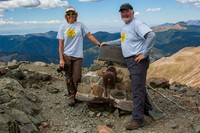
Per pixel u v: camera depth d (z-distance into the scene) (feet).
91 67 12.04
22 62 21.58
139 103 10.28
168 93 14.71
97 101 11.34
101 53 11.74
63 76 18.15
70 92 12.35
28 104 11.30
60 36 11.96
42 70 19.17
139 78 10.20
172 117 11.22
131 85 10.52
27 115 10.54
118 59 11.32
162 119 11.03
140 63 10.15
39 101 12.64
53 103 12.55
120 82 11.24
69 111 11.83
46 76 15.62
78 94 11.77
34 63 21.63
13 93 11.51
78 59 12.07
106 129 10.07
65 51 12.09
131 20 10.21
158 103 12.68
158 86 15.94
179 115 11.42
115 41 11.57
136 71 10.19
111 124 10.65
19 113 10.22
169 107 12.28
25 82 14.79
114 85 11.23
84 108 11.81
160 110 11.64
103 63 11.84
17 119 9.84
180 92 15.38
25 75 15.14
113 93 11.22
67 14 11.67
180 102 12.91
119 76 11.21
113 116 11.28
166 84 16.08
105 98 11.27
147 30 9.69
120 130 10.27
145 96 10.97
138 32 9.89
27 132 9.53
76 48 11.98
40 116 11.21
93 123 10.81
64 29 11.91
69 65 12.10
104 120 11.05
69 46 12.00
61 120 11.08
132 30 10.09
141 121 10.34
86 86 11.62
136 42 10.12
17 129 9.25
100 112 11.51
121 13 10.20
